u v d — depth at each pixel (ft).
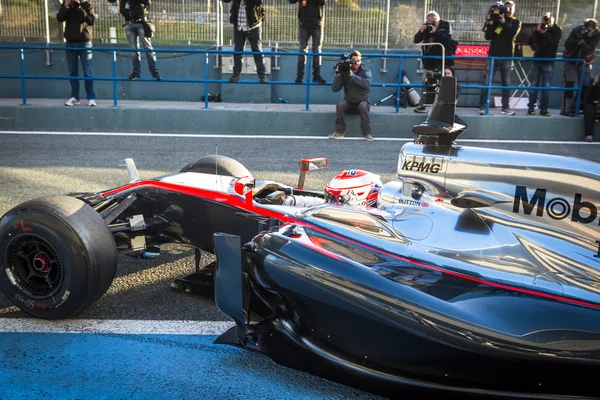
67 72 43.47
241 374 10.61
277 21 43.55
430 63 34.99
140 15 34.24
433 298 9.31
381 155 28.96
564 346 8.43
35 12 42.93
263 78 35.40
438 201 11.44
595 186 9.78
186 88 43.65
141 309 13.03
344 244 11.11
